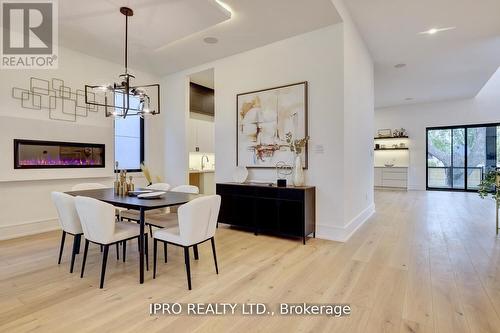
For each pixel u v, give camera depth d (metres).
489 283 2.31
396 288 2.24
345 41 3.53
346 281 2.38
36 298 2.11
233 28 3.63
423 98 8.48
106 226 2.31
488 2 3.40
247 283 2.36
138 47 4.16
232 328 1.74
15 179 3.68
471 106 8.44
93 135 4.53
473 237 3.65
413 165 9.28
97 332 1.69
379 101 8.91
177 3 2.89
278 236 3.81
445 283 2.32
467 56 5.14
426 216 4.97
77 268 2.70
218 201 2.59
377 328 1.72
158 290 2.24
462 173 8.66
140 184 5.34
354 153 4.00
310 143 3.76
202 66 4.98
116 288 2.28
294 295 2.15
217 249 3.26
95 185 3.65
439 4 3.45
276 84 4.04
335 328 1.73
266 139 4.12
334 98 3.55
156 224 2.88
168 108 5.61
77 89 4.35
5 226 3.68
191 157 6.22
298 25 3.55
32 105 3.87
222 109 4.68
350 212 3.82
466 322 1.77
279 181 3.76
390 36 4.34
